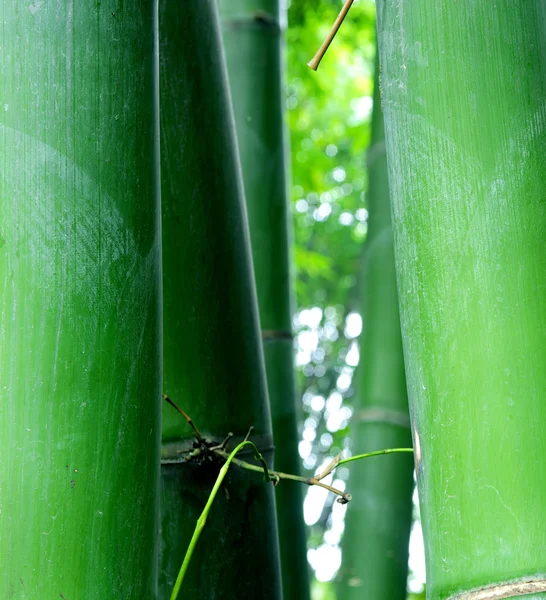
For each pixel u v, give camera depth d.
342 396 3.28
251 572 0.98
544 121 0.74
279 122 1.54
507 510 0.69
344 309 3.62
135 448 0.75
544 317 0.71
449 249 0.73
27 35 0.77
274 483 0.92
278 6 1.59
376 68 1.61
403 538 1.46
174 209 1.04
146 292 0.77
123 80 0.78
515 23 0.75
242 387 1.02
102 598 0.72
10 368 0.73
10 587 0.71
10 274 0.74
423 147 0.75
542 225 0.72
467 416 0.71
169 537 0.97
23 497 0.72
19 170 0.75
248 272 1.07
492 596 0.68
